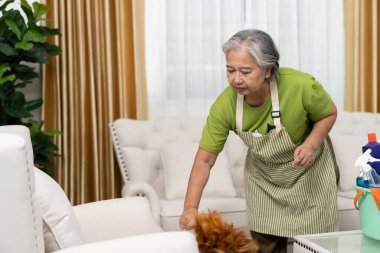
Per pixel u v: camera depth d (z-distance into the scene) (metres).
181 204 2.71
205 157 1.95
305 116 1.89
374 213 1.72
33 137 2.90
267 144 1.91
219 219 1.18
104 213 1.85
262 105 1.88
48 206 1.18
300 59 3.74
